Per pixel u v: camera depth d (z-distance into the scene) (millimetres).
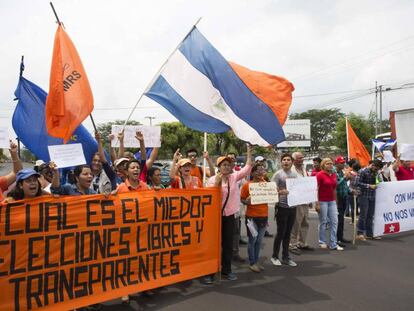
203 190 5219
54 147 4539
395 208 8586
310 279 5562
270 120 6113
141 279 4625
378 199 8289
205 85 6004
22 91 5770
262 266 6246
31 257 3873
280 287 5215
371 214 8336
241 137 5758
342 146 44281
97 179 5867
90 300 4199
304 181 6355
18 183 4070
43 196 3967
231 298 4801
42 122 5867
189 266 5070
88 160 6281
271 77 6414
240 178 5602
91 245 4266
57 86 4863
